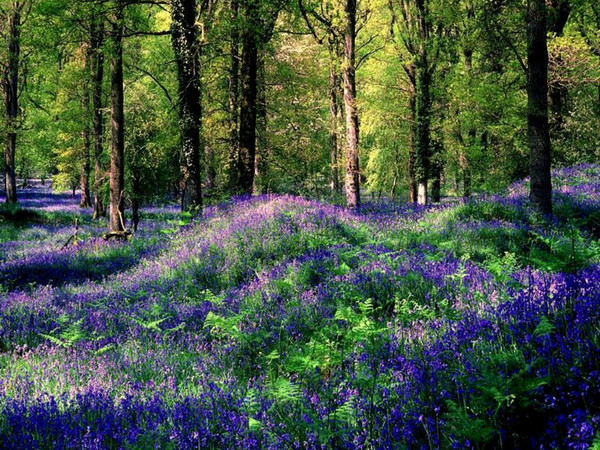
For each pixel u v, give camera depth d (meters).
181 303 7.93
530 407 2.96
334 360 4.20
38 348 6.01
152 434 3.38
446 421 3.04
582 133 19.77
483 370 3.14
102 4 15.16
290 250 9.70
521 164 20.84
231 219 12.55
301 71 25.50
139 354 5.58
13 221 27.25
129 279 10.30
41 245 18.98
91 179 29.70
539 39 11.20
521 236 9.77
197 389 4.43
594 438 2.35
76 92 28.34
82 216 30.97
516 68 19.33
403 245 9.79
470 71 20.98
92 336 6.51
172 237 13.41
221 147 25.08
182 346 5.93
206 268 9.45
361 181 56.75
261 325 6.06
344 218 12.03
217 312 7.05
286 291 7.38
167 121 19.27
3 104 34.56
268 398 3.74
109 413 3.83
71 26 15.30
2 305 8.30
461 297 5.84
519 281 5.89
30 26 15.70
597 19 20.69
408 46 24.02
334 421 3.06
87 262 13.20
